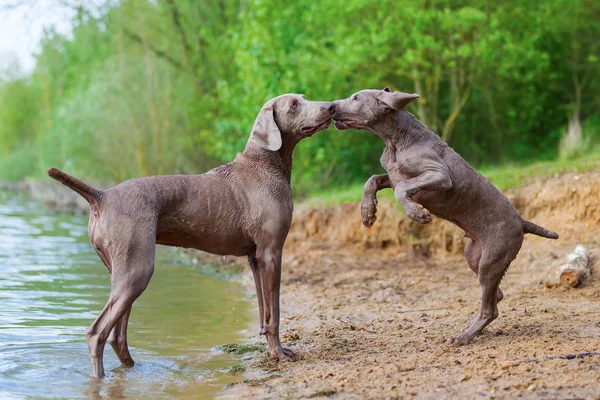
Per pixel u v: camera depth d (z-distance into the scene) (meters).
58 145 34.53
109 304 6.68
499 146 21.53
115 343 7.20
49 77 41.25
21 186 43.66
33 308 10.02
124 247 6.61
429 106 19.44
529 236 12.41
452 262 13.02
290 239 15.61
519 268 11.58
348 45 17.25
